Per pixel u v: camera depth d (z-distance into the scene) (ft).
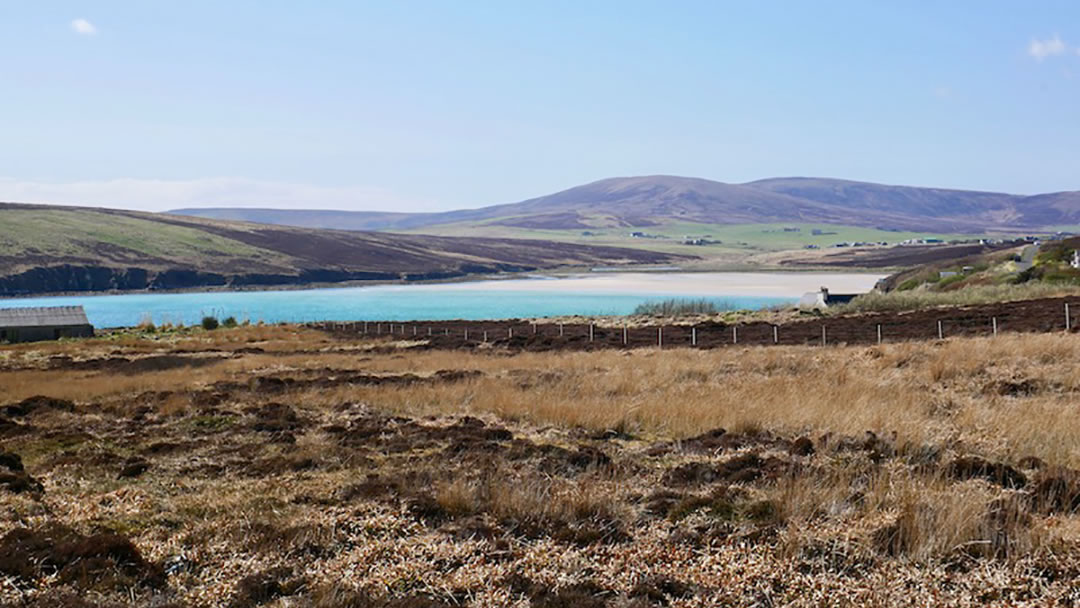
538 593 27.76
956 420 50.47
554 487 39.09
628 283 595.47
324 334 202.59
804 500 34.50
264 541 33.01
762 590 27.25
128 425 66.90
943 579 27.25
